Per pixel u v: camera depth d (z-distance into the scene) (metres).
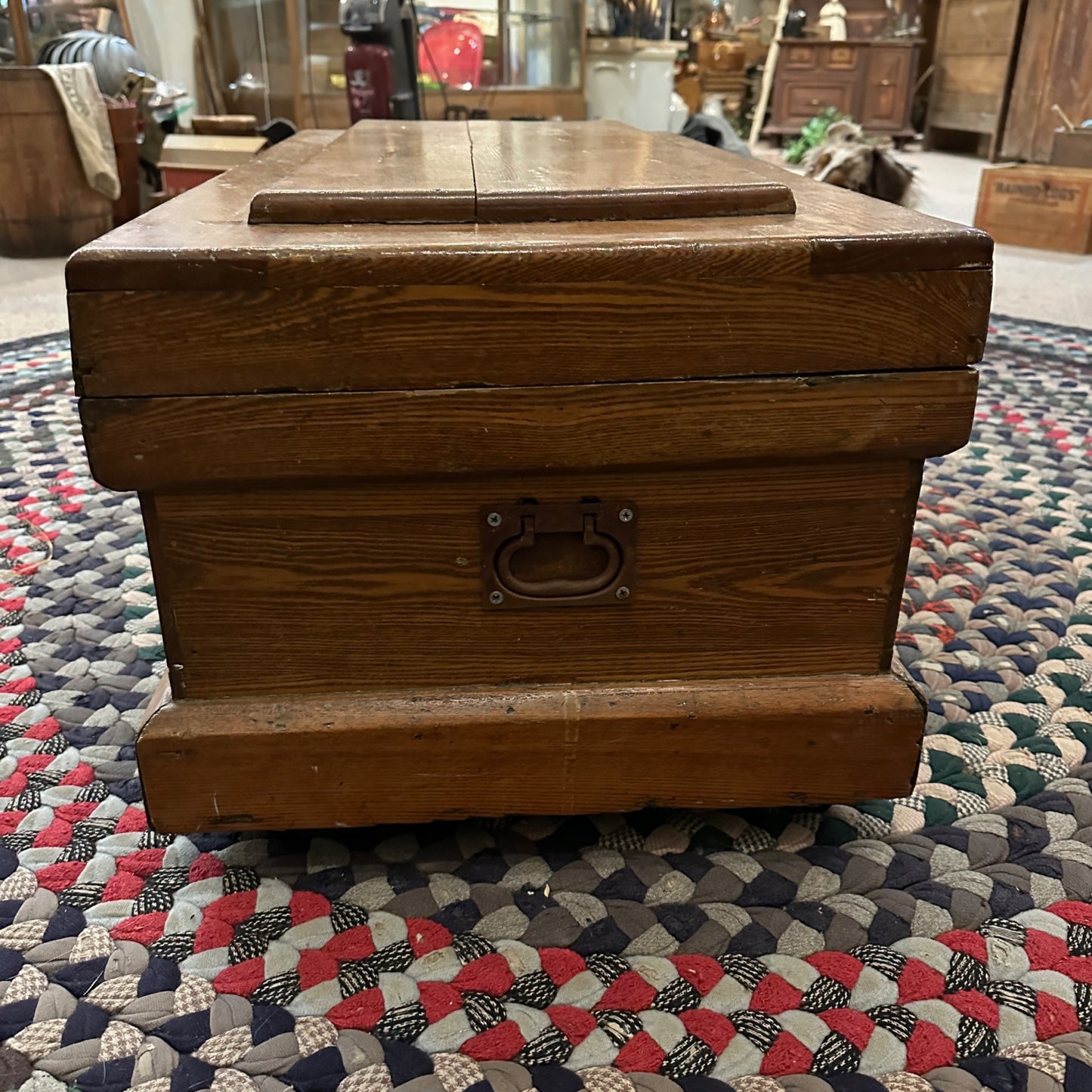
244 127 3.18
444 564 0.73
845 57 5.94
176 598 0.72
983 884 0.78
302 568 0.72
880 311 0.67
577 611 0.75
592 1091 0.61
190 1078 0.62
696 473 0.71
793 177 0.96
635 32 4.41
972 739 0.95
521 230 0.69
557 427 0.68
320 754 0.75
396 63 3.09
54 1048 0.63
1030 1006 0.67
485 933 0.73
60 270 3.04
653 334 0.66
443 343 0.65
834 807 0.87
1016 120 5.42
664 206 0.74
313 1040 0.64
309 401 0.66
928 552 1.34
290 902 0.75
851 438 0.70
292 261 0.62
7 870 0.78
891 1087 0.62
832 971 0.70
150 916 0.74
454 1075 0.62
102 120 3.14
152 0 3.91
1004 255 3.27
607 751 0.77
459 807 0.78
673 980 0.69
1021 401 1.93
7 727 0.96
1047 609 1.19
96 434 0.65
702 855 0.81
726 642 0.78
